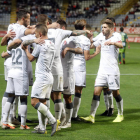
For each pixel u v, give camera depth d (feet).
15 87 21.65
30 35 21.44
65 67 22.52
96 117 27.04
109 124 24.32
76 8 188.55
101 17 174.50
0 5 194.39
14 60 21.81
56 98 21.89
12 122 23.84
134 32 146.61
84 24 24.85
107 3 188.24
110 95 27.20
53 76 21.38
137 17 167.22
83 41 24.89
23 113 21.99
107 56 24.70
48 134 20.85
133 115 27.53
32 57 20.15
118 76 24.75
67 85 22.58
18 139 19.39
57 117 22.09
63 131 21.83
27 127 22.48
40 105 20.01
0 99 32.55
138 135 20.99
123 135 20.93
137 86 42.01
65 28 23.47
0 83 41.81
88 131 21.93
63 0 193.77
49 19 23.24
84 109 29.43
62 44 22.65
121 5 180.65
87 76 50.24
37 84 20.03
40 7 187.52
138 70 57.62
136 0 180.86
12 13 189.06
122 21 163.63
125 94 36.83
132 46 119.85
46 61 19.94
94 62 69.82
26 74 21.72
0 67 57.41
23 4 193.57
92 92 37.78
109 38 24.61
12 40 22.09
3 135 20.35
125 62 70.95
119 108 25.43
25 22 22.50
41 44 19.70
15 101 24.32
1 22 186.60
